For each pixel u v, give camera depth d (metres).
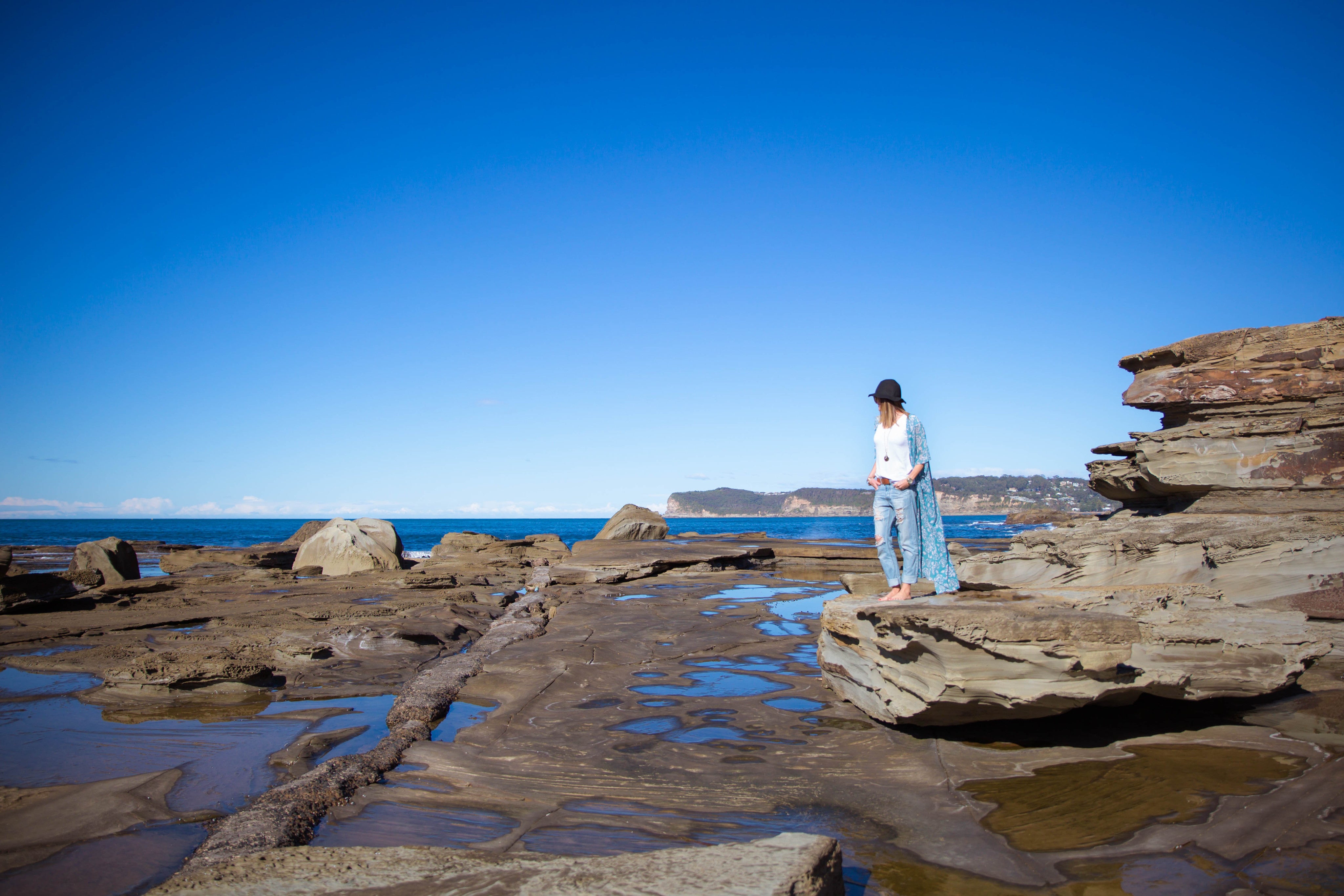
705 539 27.31
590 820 4.29
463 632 11.70
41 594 15.46
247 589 18.02
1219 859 3.45
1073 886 3.29
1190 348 8.36
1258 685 4.92
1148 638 4.96
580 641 10.06
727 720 6.36
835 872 3.00
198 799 4.90
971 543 13.74
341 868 3.02
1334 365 7.62
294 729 6.66
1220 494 7.92
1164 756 4.76
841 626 6.46
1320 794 4.04
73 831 4.36
